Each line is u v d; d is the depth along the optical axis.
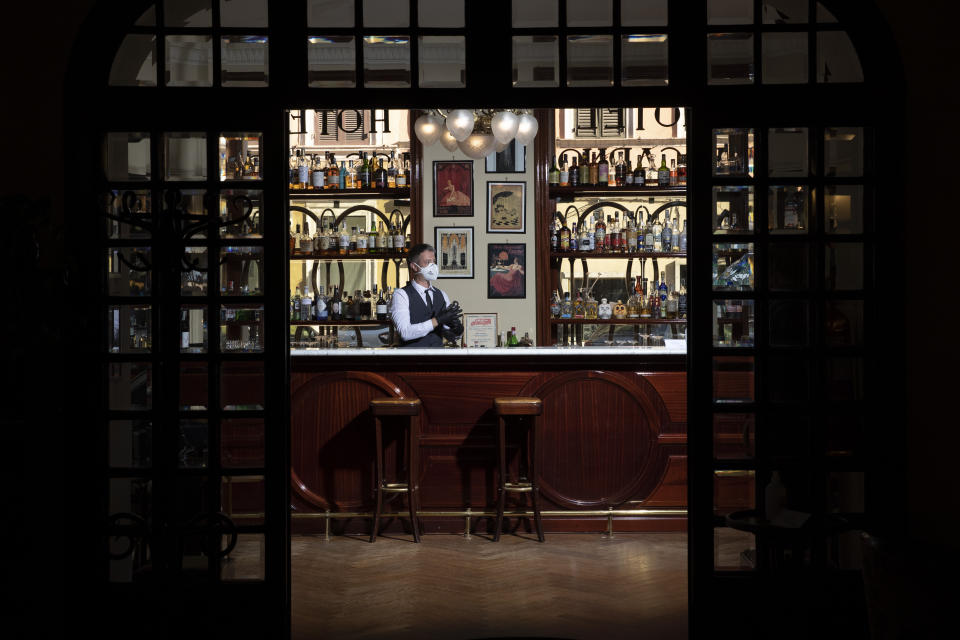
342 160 7.45
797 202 3.44
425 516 5.45
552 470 5.45
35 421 3.12
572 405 5.45
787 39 3.42
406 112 7.60
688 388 3.45
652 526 5.48
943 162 3.35
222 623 3.39
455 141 5.96
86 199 3.35
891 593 2.38
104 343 3.40
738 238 3.43
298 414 5.45
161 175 3.41
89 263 3.35
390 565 4.84
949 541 3.36
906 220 3.37
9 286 2.93
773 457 3.46
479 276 7.46
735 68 3.43
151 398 3.41
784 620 3.41
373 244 7.37
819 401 3.43
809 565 3.42
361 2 3.42
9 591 3.10
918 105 3.36
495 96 3.43
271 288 3.41
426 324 6.30
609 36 3.45
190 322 3.42
